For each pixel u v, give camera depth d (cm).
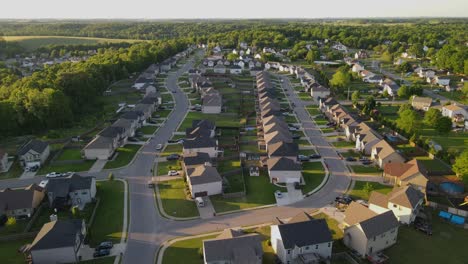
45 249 6406
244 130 13388
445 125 12231
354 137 12156
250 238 6378
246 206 8388
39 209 8119
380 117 13962
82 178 8706
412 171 8975
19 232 7419
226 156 11050
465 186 8994
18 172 10231
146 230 7475
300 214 7188
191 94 18838
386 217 6894
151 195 8894
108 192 9038
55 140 12400
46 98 13712
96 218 7894
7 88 16325
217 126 13688
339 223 7656
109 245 6869
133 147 11900
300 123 14250
